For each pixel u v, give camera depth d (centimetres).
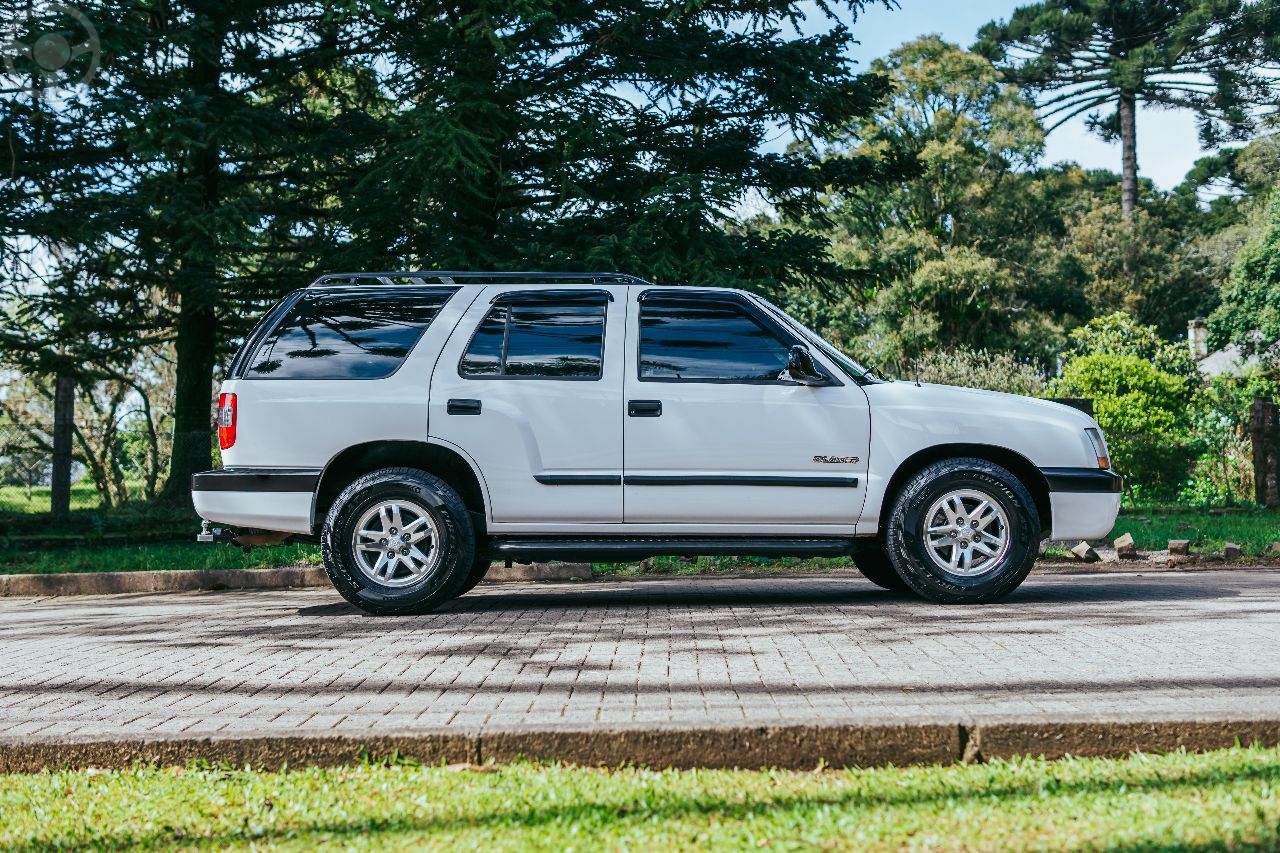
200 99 1384
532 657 548
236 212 1395
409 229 1488
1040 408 768
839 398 751
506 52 1391
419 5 1523
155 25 1502
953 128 5069
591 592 897
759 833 279
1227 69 5909
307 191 1762
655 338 762
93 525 1505
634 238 1374
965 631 605
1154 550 1154
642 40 1552
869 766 356
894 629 618
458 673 507
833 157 1778
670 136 1623
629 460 745
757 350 763
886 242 4891
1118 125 6519
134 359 1886
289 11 1580
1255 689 429
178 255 1506
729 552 750
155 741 372
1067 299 5412
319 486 749
